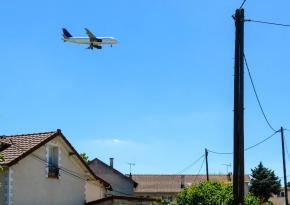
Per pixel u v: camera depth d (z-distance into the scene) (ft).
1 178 94.48
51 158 104.99
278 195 312.71
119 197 109.60
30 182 98.37
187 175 324.39
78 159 109.60
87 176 112.98
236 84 60.18
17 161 94.79
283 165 169.99
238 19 61.05
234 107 60.03
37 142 101.30
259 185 305.53
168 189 309.83
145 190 308.40
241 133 59.26
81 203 110.01
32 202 98.22
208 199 112.88
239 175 58.90
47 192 101.96
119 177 245.45
